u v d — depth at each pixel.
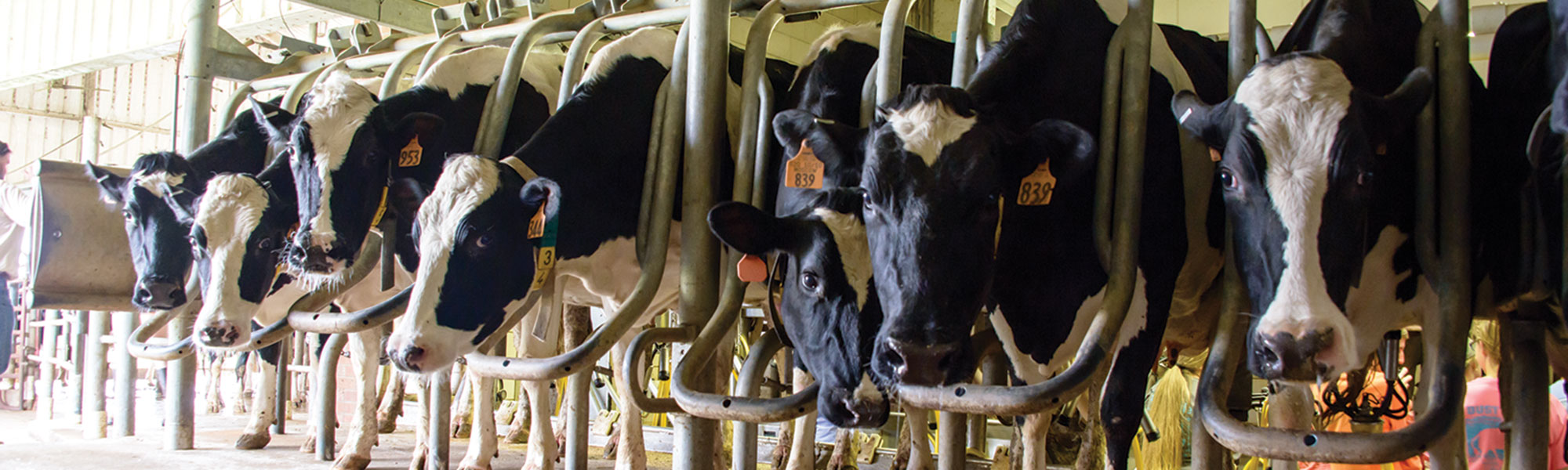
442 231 3.71
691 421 3.98
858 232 3.17
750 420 3.15
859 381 3.12
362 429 5.75
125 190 5.49
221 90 17.41
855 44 4.50
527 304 3.94
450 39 5.85
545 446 5.29
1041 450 4.27
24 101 18.44
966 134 2.78
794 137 3.18
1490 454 4.00
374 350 5.76
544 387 5.29
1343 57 3.19
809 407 3.12
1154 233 3.38
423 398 5.44
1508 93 3.15
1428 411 2.58
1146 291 3.35
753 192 4.10
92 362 8.20
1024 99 3.42
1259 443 2.50
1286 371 2.43
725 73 3.97
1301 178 2.51
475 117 5.29
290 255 4.47
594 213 4.33
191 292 5.46
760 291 4.65
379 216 4.72
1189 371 6.44
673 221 4.53
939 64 4.84
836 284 3.14
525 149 4.23
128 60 13.29
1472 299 3.13
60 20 14.08
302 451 6.61
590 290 4.45
